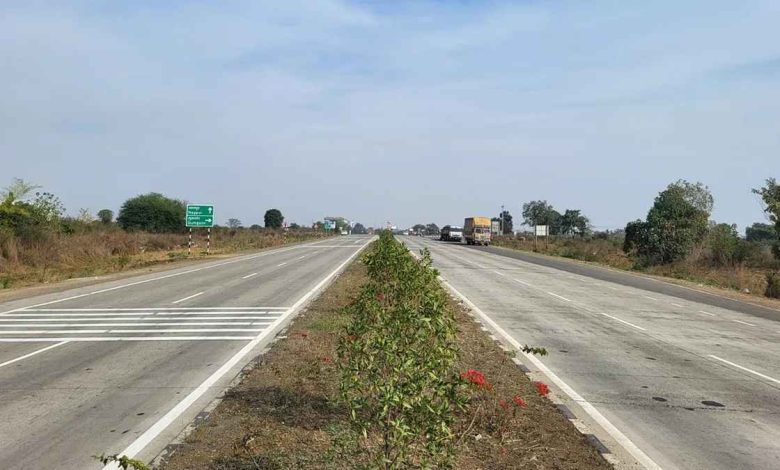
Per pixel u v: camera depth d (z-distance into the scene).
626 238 47.22
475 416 5.91
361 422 3.85
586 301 19.89
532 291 22.53
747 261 37.69
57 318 14.38
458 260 41.22
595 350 11.42
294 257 42.25
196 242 57.50
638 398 8.00
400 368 3.76
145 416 6.64
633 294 22.91
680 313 17.88
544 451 5.71
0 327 13.09
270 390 7.48
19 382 8.25
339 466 4.82
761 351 12.09
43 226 33.62
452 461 4.13
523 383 8.37
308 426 6.07
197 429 6.10
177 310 15.73
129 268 31.22
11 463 5.30
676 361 10.66
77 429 6.22
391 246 9.71
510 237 97.50
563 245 65.44
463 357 9.66
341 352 4.29
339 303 16.30
